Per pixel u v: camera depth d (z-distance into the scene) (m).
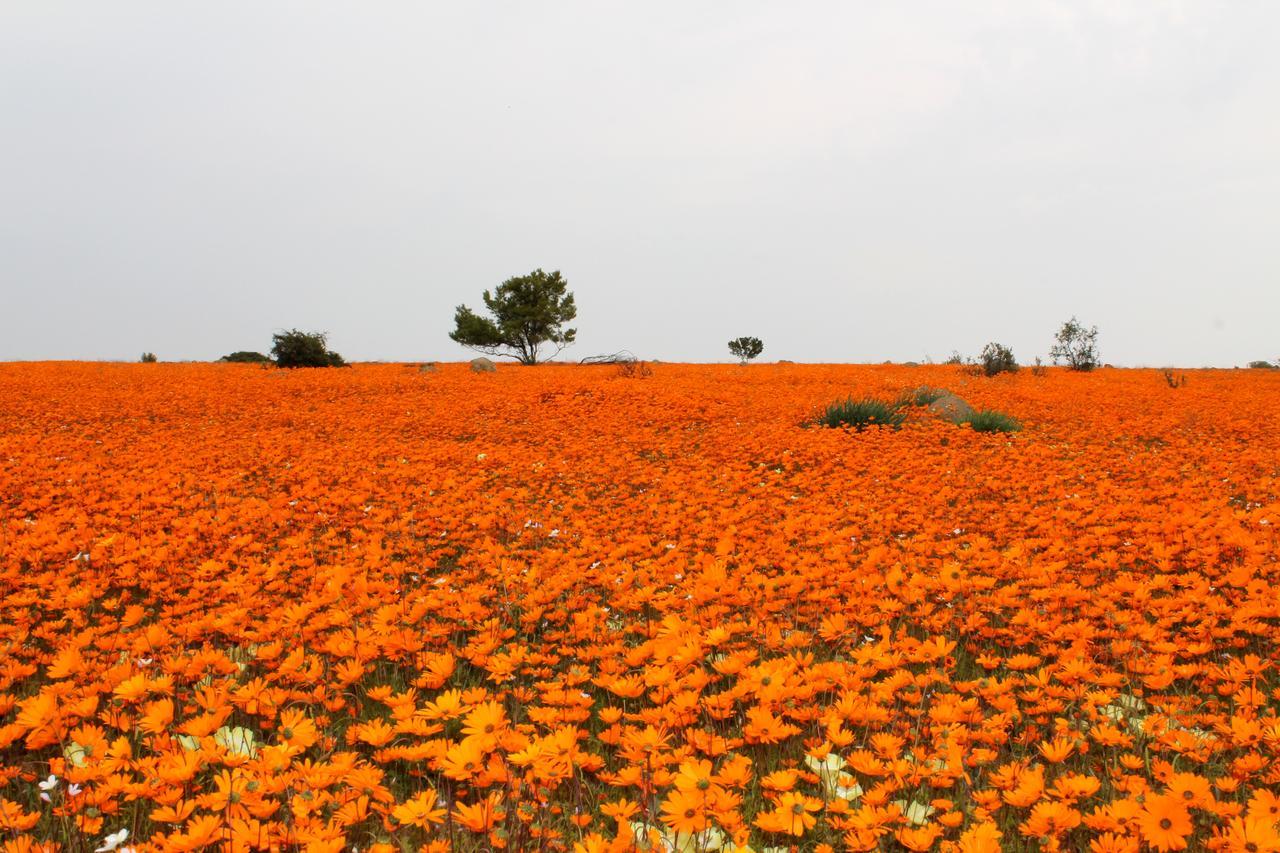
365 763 2.76
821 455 11.16
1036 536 6.68
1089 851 2.52
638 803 2.63
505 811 2.41
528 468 10.48
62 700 3.21
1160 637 3.92
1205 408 16.91
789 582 4.87
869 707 2.99
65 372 24.97
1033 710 3.34
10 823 2.33
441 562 6.56
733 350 46.12
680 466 10.82
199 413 16.70
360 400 19.25
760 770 2.97
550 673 3.82
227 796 2.31
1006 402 18.47
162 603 5.20
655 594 4.82
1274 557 5.47
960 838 2.33
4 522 6.96
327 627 4.28
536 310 46.78
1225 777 2.85
